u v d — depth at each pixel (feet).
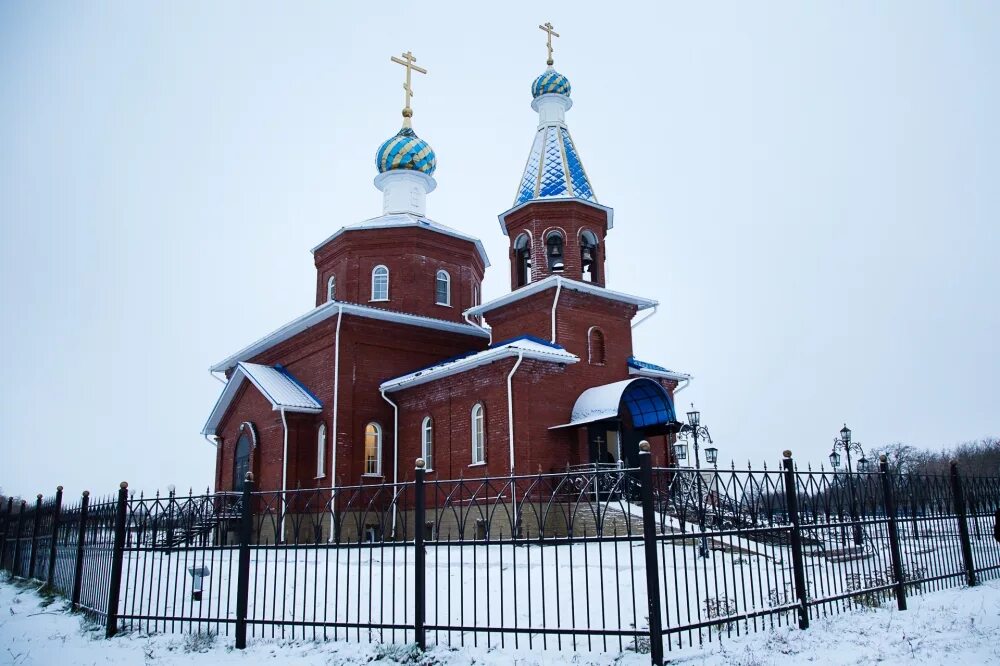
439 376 73.87
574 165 81.05
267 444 82.07
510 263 80.64
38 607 45.16
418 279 90.07
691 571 40.14
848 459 74.33
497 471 66.64
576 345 74.49
